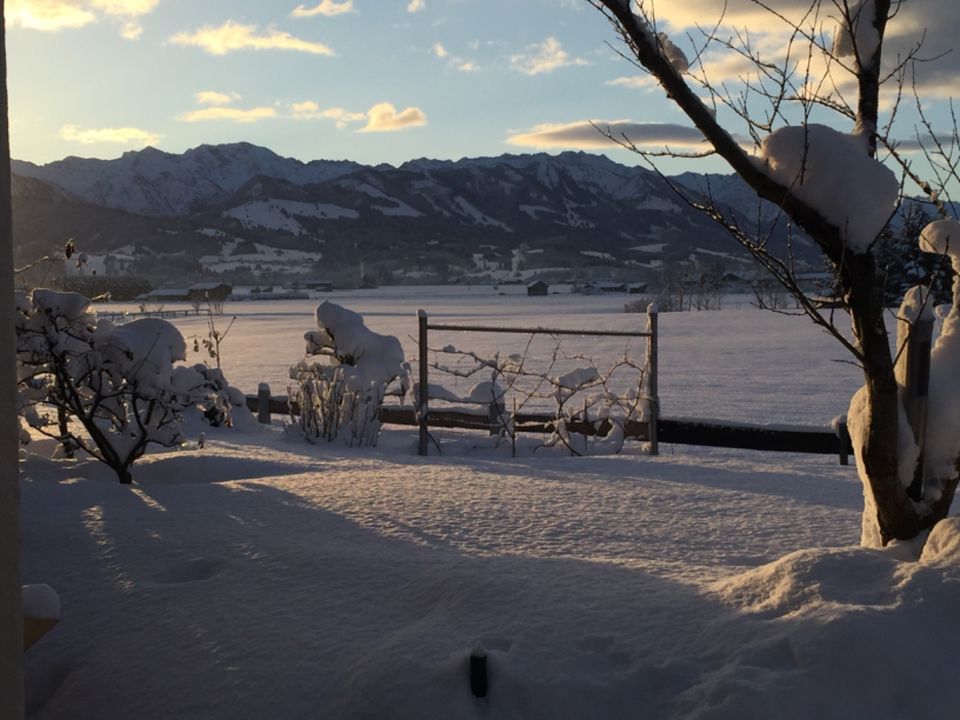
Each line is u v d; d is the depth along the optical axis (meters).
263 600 3.95
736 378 20.56
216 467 8.34
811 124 3.73
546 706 2.98
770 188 3.72
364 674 3.18
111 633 3.84
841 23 3.92
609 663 3.16
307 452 10.09
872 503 4.18
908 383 3.97
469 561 4.13
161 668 3.53
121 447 8.05
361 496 6.43
